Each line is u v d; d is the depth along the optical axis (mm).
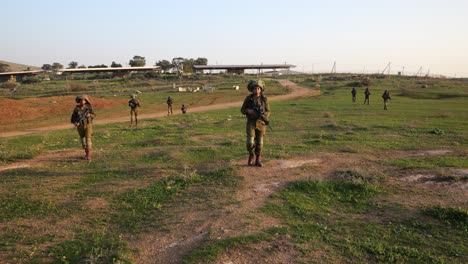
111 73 142875
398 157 9188
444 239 4547
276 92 62688
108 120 28500
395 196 6121
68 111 37188
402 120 19453
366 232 4750
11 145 13922
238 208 5516
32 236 4691
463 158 8938
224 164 8227
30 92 69688
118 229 4895
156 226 4965
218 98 53344
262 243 4355
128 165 8539
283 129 15852
